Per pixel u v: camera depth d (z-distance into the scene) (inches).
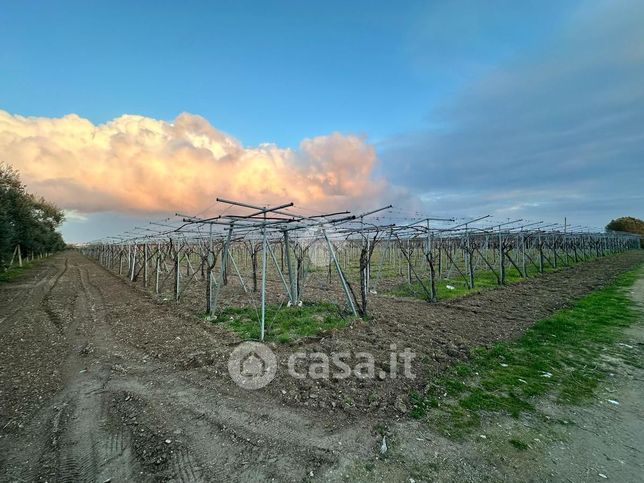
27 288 740.7
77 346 323.0
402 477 137.4
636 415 186.5
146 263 767.1
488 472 140.6
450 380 230.7
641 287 625.0
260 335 328.5
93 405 203.5
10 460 152.4
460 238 816.3
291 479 136.6
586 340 317.1
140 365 268.4
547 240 1141.7
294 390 214.7
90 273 1104.2
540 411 191.0
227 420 182.4
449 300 520.4
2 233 848.3
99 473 142.2
